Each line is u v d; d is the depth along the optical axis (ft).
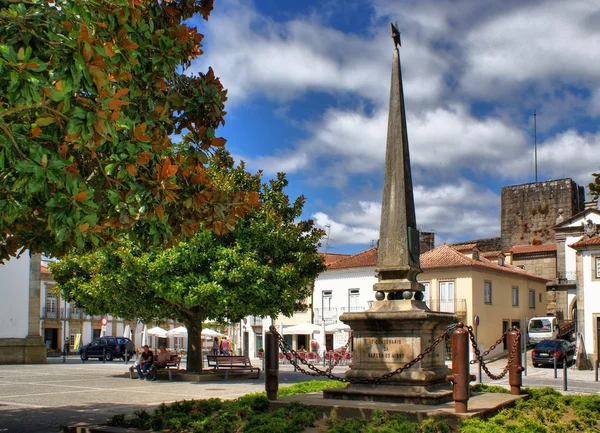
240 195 29.55
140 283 69.92
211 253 69.72
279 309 74.79
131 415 39.47
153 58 28.37
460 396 29.17
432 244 182.09
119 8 24.82
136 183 25.31
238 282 69.92
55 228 21.88
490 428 26.53
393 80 40.40
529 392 39.32
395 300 36.70
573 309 151.64
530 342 143.64
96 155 24.56
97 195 25.22
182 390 61.72
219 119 31.48
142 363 77.46
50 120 21.33
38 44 22.54
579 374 95.96
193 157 29.99
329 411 31.58
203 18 33.47
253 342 172.65
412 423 27.14
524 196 217.56
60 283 79.97
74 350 207.82
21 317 113.39
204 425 28.89
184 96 31.19
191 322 78.23
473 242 224.12
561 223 156.35
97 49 21.94
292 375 83.97
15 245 29.73
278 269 71.82
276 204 78.38
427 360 35.45
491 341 146.41
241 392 59.47
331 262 177.68
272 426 27.53
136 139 24.68
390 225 38.34
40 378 77.87
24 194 23.12
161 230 27.53
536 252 186.09
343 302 156.76
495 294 150.51
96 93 22.17
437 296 145.18
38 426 36.09
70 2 23.40
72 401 50.44
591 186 33.76
